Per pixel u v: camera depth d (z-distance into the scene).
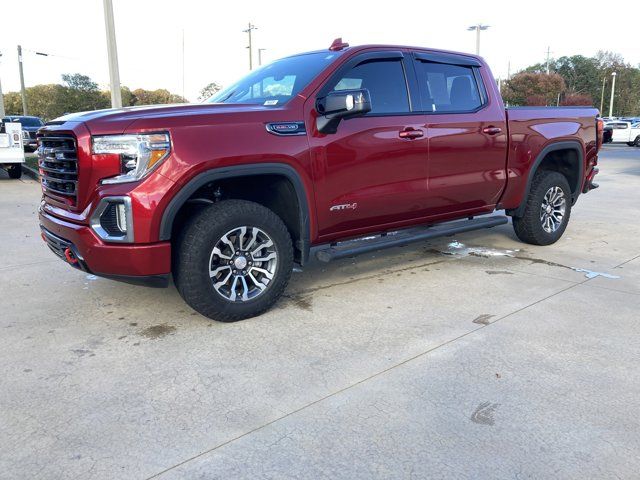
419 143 4.51
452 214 5.09
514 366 3.16
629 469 2.25
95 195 3.38
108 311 4.12
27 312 4.11
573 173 6.25
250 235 3.80
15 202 9.68
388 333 3.66
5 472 2.26
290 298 4.39
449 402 2.77
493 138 5.11
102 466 2.29
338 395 2.85
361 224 4.41
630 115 78.81
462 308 4.13
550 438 2.46
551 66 80.75
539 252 5.89
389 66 4.48
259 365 3.20
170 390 2.92
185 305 4.24
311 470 2.26
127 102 56.84
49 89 61.94
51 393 2.89
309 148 3.89
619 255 5.75
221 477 2.22
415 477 2.22
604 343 3.47
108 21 12.82
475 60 5.20
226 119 3.59
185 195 3.44
